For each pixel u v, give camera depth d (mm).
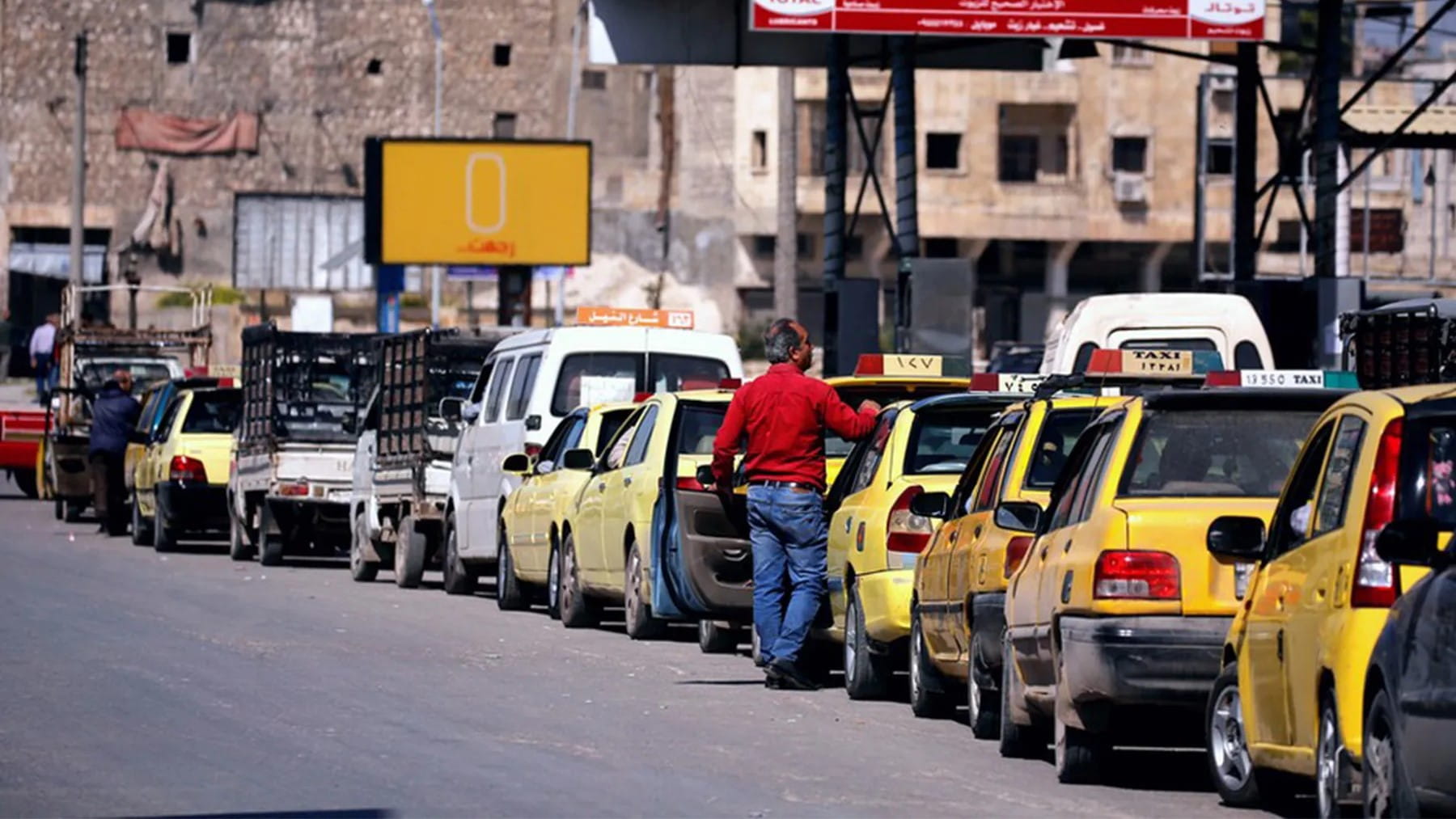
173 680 37438
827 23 70250
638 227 197250
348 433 68875
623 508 47250
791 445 38125
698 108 195625
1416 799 19031
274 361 68125
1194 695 25547
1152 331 57688
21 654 41281
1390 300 96000
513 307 146250
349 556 77375
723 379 50625
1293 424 26797
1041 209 190000
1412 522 19734
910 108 78812
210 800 25375
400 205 143250
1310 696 21969
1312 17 184750
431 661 41875
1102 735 27109
